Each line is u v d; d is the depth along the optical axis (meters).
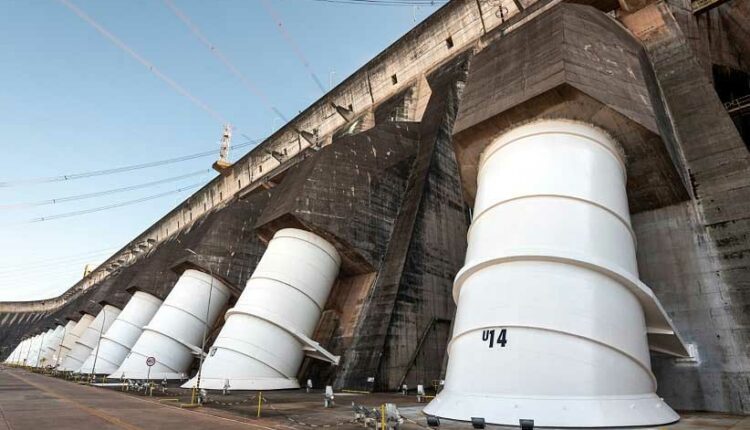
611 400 10.92
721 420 11.96
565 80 13.55
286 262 25.39
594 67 14.67
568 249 12.51
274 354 23.98
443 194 27.25
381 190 28.27
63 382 34.84
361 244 26.17
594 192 13.52
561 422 10.43
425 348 22.97
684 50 19.67
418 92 37.47
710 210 15.97
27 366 73.88
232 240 37.81
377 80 42.56
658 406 11.68
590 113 14.25
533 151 14.47
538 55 15.30
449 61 35.16
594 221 13.09
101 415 14.24
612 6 22.52
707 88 18.09
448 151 28.50
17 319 125.94
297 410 15.10
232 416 13.82
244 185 58.28
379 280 25.52
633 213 17.91
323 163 26.75
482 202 15.05
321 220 25.53
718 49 24.64
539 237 12.88
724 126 16.86
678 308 15.67
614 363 11.48
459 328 13.45
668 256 16.47
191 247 38.50
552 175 13.77
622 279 12.44
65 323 71.12
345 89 45.88
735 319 14.39
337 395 19.86
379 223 27.44
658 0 21.33
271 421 12.64
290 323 24.47
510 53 16.70
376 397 19.06
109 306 53.09
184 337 34.41
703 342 14.83
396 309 22.39
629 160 15.49
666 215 17.05
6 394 22.50
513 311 12.19
